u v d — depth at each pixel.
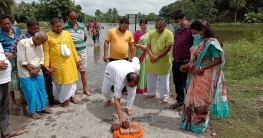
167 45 4.40
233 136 3.48
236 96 5.02
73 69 4.48
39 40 3.84
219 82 3.30
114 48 4.96
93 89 5.70
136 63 4.03
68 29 4.85
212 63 3.18
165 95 4.81
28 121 3.99
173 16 4.02
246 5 69.06
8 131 3.44
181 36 4.07
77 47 4.92
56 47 4.23
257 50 7.82
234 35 24.69
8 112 3.42
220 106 3.36
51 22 4.25
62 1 40.94
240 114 4.19
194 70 3.32
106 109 4.46
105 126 3.78
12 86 4.38
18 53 3.87
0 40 4.27
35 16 53.25
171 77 6.80
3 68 3.06
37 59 4.06
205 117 3.46
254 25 53.09
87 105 4.67
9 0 18.73
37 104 4.11
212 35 3.21
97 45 14.59
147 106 4.63
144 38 5.22
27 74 3.93
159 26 4.30
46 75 4.50
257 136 3.48
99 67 8.17
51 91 4.67
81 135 3.51
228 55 8.02
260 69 6.71
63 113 4.30
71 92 4.54
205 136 3.48
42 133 3.58
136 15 11.55
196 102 3.41
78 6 44.84
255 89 5.42
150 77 4.89
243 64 6.93
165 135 3.49
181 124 3.68
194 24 3.15
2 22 4.16
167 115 4.21
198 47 3.27
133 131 3.40
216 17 72.75
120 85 3.61
